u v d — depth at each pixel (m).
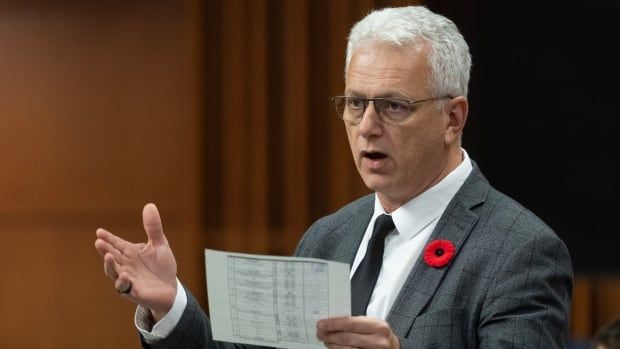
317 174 12.71
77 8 14.01
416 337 5.80
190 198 12.99
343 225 6.86
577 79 11.77
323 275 5.34
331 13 12.52
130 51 13.86
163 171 13.70
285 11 12.72
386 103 5.98
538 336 5.59
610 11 11.66
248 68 12.83
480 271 5.88
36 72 14.12
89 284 13.94
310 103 12.66
